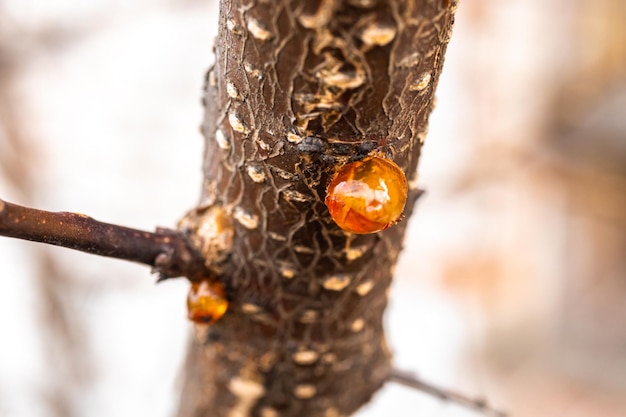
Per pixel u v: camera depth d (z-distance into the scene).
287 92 0.18
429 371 0.64
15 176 0.53
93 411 0.53
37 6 0.54
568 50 0.68
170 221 0.60
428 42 0.17
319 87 0.17
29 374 0.52
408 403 0.61
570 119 0.70
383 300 0.22
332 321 0.21
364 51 0.17
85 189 0.57
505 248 0.70
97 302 0.56
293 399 0.23
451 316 0.68
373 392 0.24
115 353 0.55
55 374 0.53
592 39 0.68
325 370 0.22
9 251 0.53
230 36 0.18
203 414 0.24
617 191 0.70
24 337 0.53
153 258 0.20
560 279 0.75
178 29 0.61
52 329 0.53
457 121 0.68
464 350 0.68
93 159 0.58
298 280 0.20
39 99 0.55
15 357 0.52
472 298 0.69
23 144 0.53
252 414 0.23
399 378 0.25
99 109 0.58
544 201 0.71
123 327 0.56
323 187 0.19
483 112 0.68
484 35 0.68
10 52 0.53
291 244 0.20
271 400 0.23
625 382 0.75
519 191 0.70
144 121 0.59
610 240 0.74
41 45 0.54
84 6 0.56
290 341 0.22
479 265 0.69
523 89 0.68
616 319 0.77
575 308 0.77
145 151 0.59
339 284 0.20
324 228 0.19
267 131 0.18
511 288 0.71
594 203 0.71
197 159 0.61
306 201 0.19
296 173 0.18
